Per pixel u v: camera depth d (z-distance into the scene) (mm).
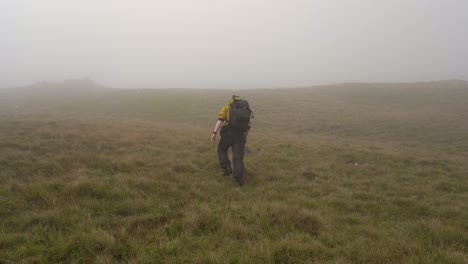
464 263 3312
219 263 3145
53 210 4293
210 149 9469
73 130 10617
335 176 7320
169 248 3426
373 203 5426
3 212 4211
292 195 5707
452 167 9133
